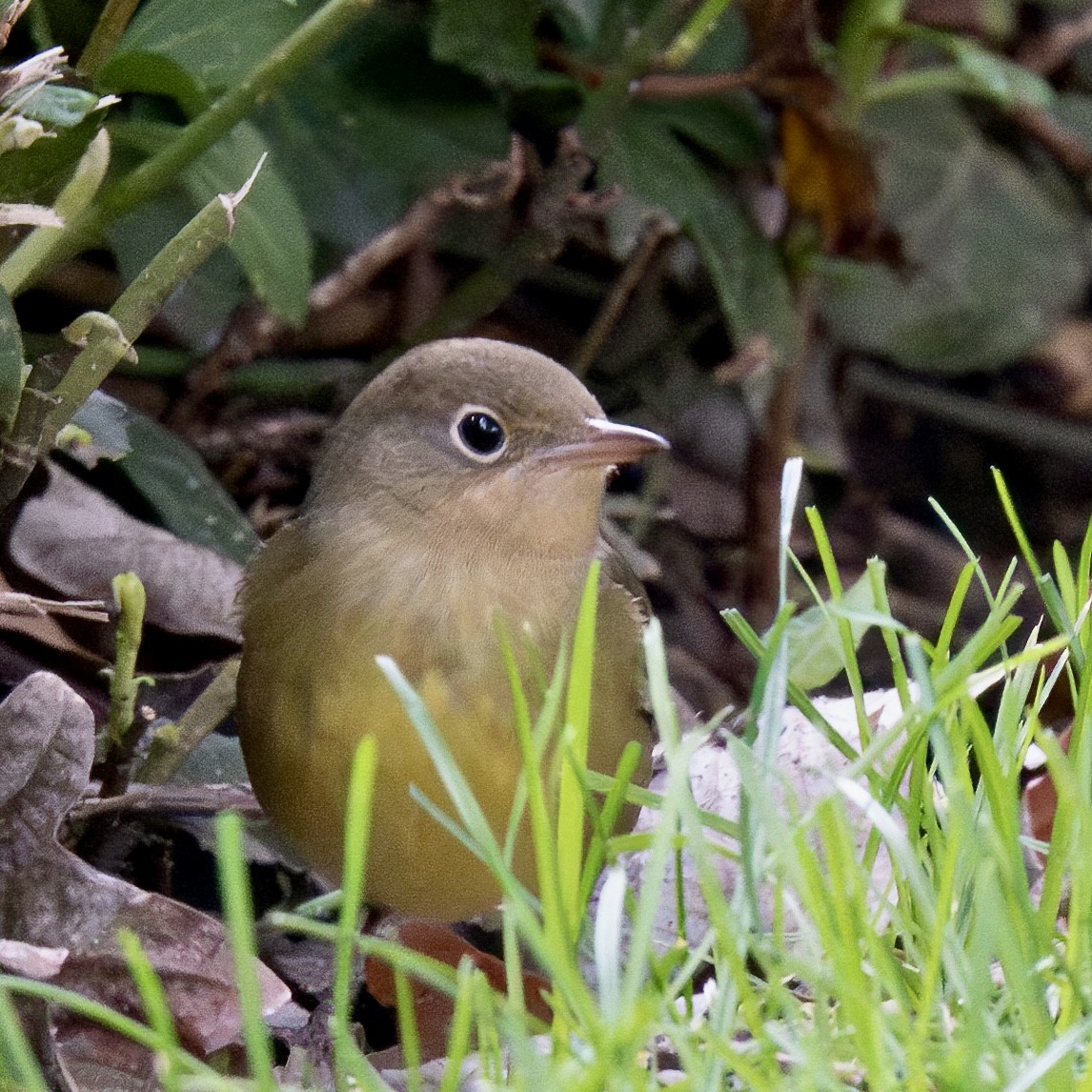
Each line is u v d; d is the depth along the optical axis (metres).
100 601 6.42
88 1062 5.18
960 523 12.66
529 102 9.41
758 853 4.66
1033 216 11.76
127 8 6.72
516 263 9.35
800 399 11.36
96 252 9.51
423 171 9.04
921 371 12.66
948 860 4.48
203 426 9.46
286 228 7.75
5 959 4.88
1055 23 12.20
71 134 6.05
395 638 6.06
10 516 7.11
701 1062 4.19
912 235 11.55
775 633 5.07
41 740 5.44
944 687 5.06
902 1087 3.98
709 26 8.46
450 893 6.27
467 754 6.00
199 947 5.29
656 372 10.88
